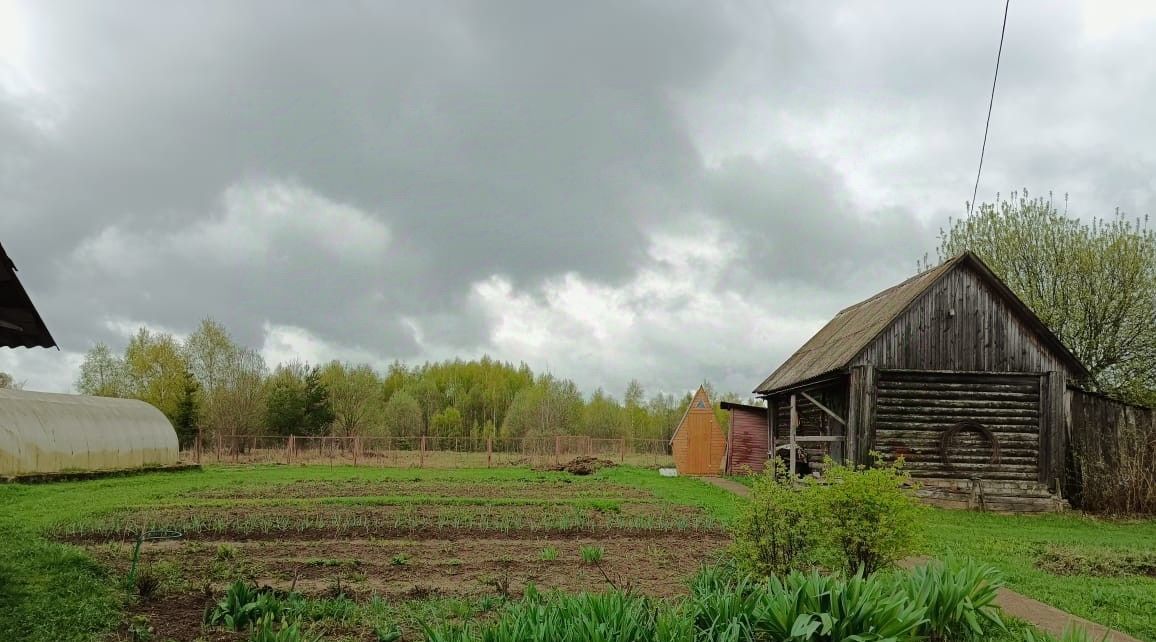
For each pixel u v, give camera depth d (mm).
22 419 28703
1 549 11484
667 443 47281
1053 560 14617
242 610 8766
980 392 24469
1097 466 24078
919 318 24641
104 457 32188
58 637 8312
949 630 8320
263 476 31781
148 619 9000
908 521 10188
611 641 6582
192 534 15586
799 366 32000
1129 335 33781
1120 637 9070
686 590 10609
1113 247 34094
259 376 58094
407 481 29766
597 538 15656
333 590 10211
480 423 81625
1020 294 36062
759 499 10375
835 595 7375
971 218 38594
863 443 24016
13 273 10203
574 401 68812
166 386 63938
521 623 6977
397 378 97375
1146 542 17969
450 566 12336
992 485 24031
